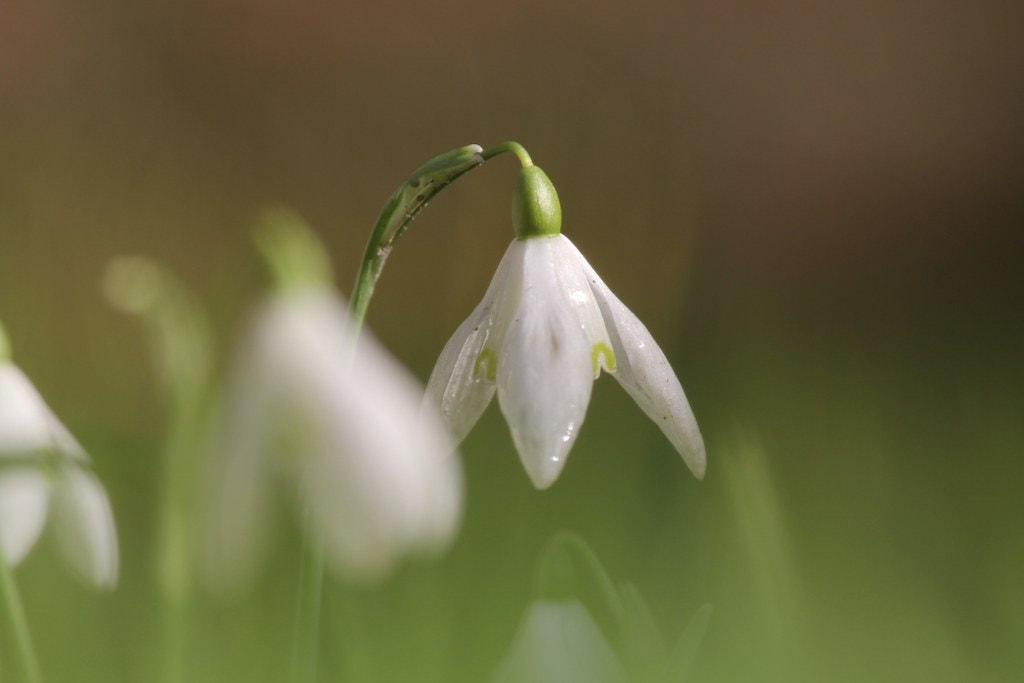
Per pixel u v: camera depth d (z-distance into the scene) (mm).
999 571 425
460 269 810
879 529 473
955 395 688
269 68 1025
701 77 1113
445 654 399
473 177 840
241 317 561
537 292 310
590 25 1062
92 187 902
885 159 1185
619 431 499
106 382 634
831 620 409
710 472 427
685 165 1040
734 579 392
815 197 1152
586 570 361
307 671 303
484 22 1030
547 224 314
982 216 1190
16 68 947
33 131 917
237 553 275
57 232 839
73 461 314
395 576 397
